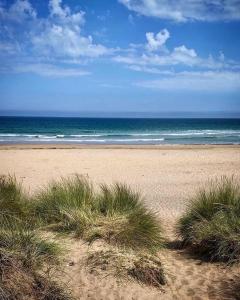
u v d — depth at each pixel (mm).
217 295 4824
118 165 19609
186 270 5527
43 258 5160
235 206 6438
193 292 4910
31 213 6703
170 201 10625
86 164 20062
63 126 97688
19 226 5809
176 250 6336
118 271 5230
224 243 5742
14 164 19969
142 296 4789
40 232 6008
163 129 83438
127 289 4910
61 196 7109
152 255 5848
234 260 5602
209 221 6312
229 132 69000
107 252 5688
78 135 55969
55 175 15758
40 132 66375
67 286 4758
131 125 110375
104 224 6414
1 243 5074
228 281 5172
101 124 118000
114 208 6875
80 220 6438
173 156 24531
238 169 18000
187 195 11500
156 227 6586
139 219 6465
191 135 57812
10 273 4508
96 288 4871
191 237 6246
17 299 4219
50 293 4414
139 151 28703
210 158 23219
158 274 5188
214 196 6809
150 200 10734
